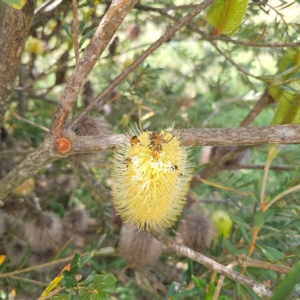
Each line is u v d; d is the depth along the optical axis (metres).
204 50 0.66
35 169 0.26
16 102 0.55
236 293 0.31
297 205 0.35
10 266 0.38
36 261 0.39
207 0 0.25
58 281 0.24
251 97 0.59
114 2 0.20
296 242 0.38
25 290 0.39
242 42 0.31
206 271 0.34
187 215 0.39
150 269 0.44
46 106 0.60
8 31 0.24
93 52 0.22
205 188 0.59
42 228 0.39
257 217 0.30
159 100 0.57
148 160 0.23
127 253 0.37
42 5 0.40
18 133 0.51
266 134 0.22
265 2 0.34
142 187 0.23
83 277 0.41
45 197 0.51
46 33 0.58
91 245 0.39
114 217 0.45
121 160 0.24
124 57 0.60
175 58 0.83
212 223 0.39
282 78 0.32
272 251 0.30
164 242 0.28
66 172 0.53
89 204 0.52
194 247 0.37
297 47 0.32
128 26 0.53
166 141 0.23
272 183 0.65
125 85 0.59
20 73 0.49
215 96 0.66
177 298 0.27
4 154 0.38
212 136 0.23
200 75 0.65
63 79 0.50
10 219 0.42
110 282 0.22
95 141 0.24
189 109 0.63
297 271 0.14
